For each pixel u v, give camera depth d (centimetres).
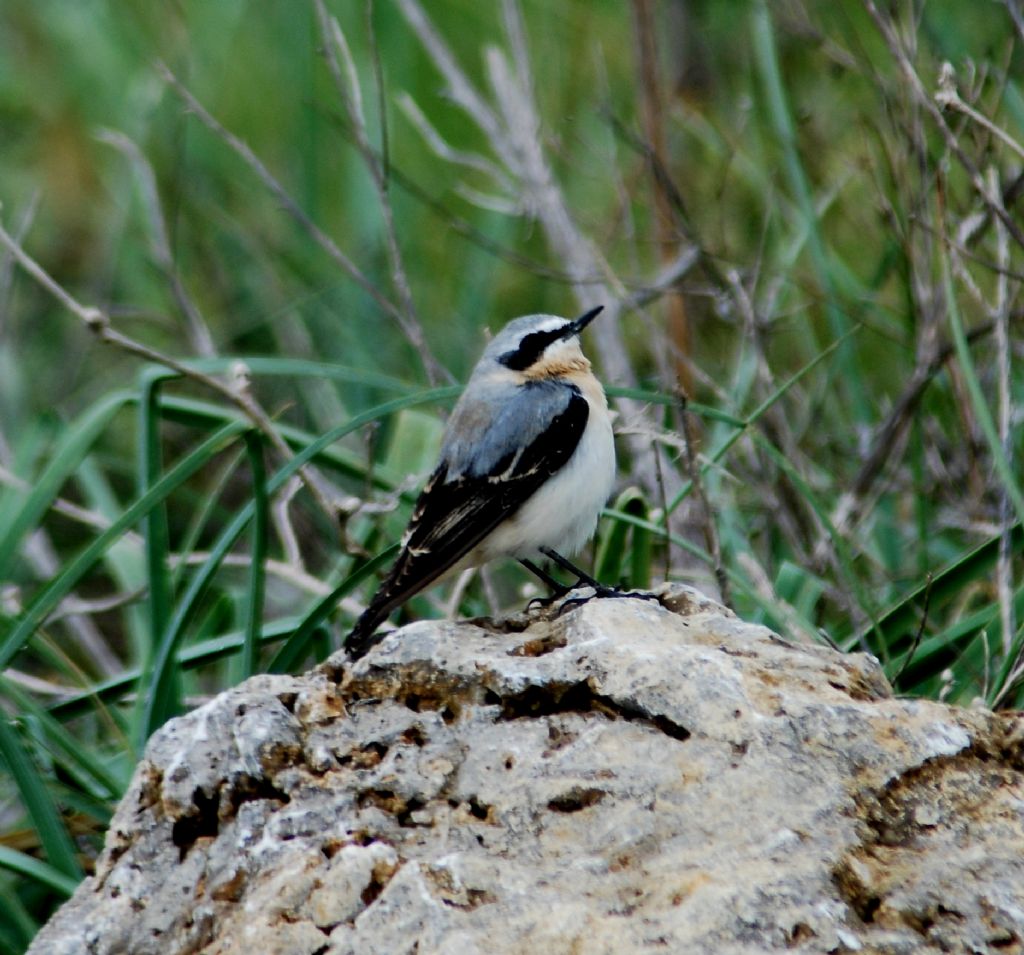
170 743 671
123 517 952
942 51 1323
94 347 1700
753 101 1452
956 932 562
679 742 636
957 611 1156
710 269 1280
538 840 612
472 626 750
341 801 638
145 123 1631
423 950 562
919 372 1162
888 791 618
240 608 1178
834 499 1270
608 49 1692
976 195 1227
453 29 1703
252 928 586
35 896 1009
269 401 1612
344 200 1672
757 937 552
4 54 1855
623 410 1275
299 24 1631
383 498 1167
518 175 1418
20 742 883
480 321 1527
